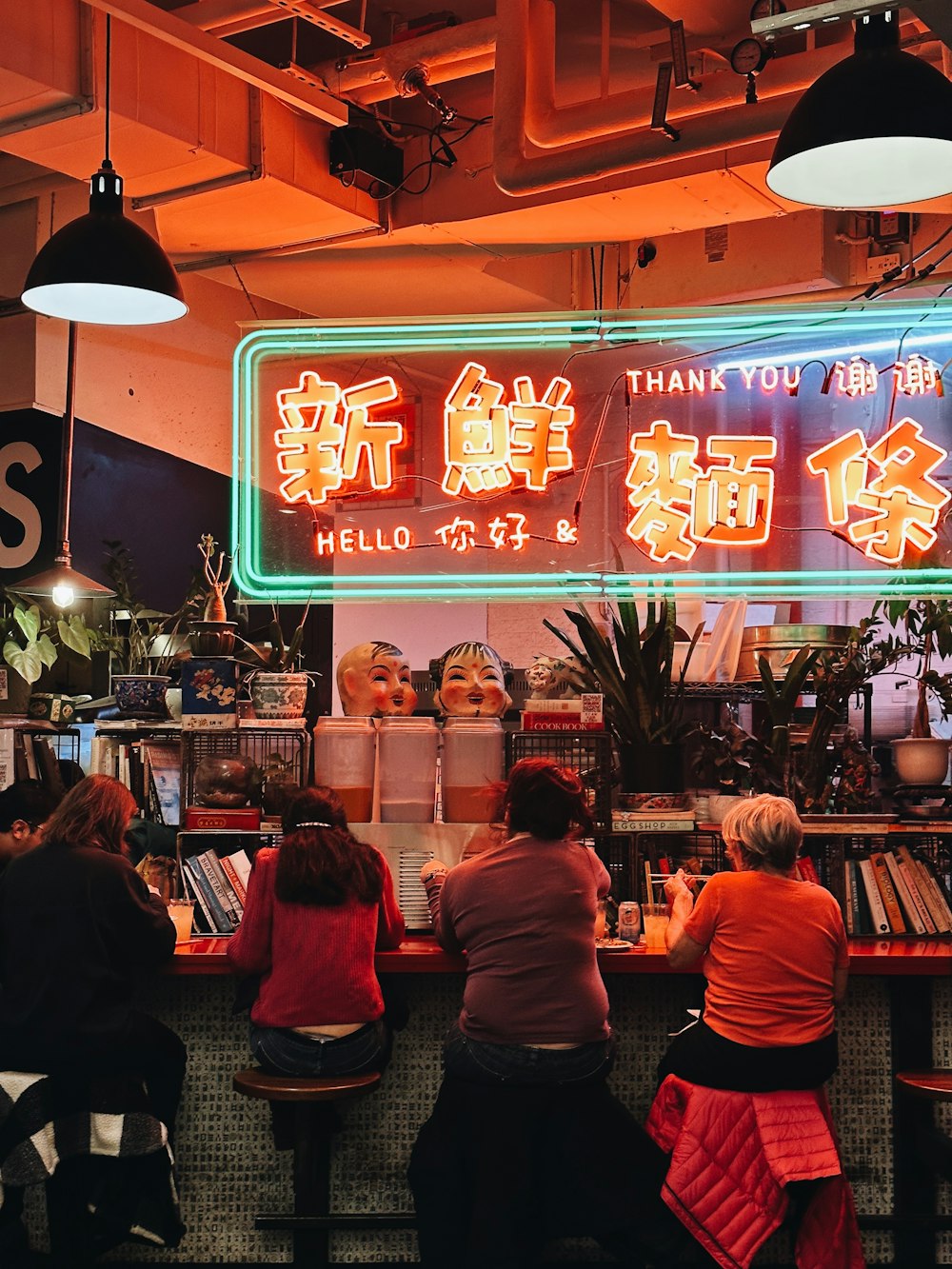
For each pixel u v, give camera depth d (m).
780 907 3.21
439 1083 3.65
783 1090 3.14
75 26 4.22
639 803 3.99
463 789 4.01
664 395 5.96
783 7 3.89
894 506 4.50
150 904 3.39
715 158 4.58
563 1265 3.59
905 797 4.31
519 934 3.13
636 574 4.50
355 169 5.03
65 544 5.48
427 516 5.66
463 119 5.24
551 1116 3.09
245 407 4.82
